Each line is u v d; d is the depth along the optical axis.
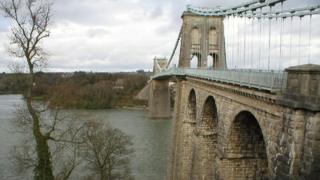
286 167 21.20
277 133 23.42
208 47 69.19
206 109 47.31
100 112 132.75
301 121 20.31
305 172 19.67
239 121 34.03
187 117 57.88
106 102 145.25
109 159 41.56
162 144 76.56
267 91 24.77
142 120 113.69
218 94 38.91
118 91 164.75
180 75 59.81
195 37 69.19
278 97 22.81
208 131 48.94
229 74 34.31
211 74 41.38
